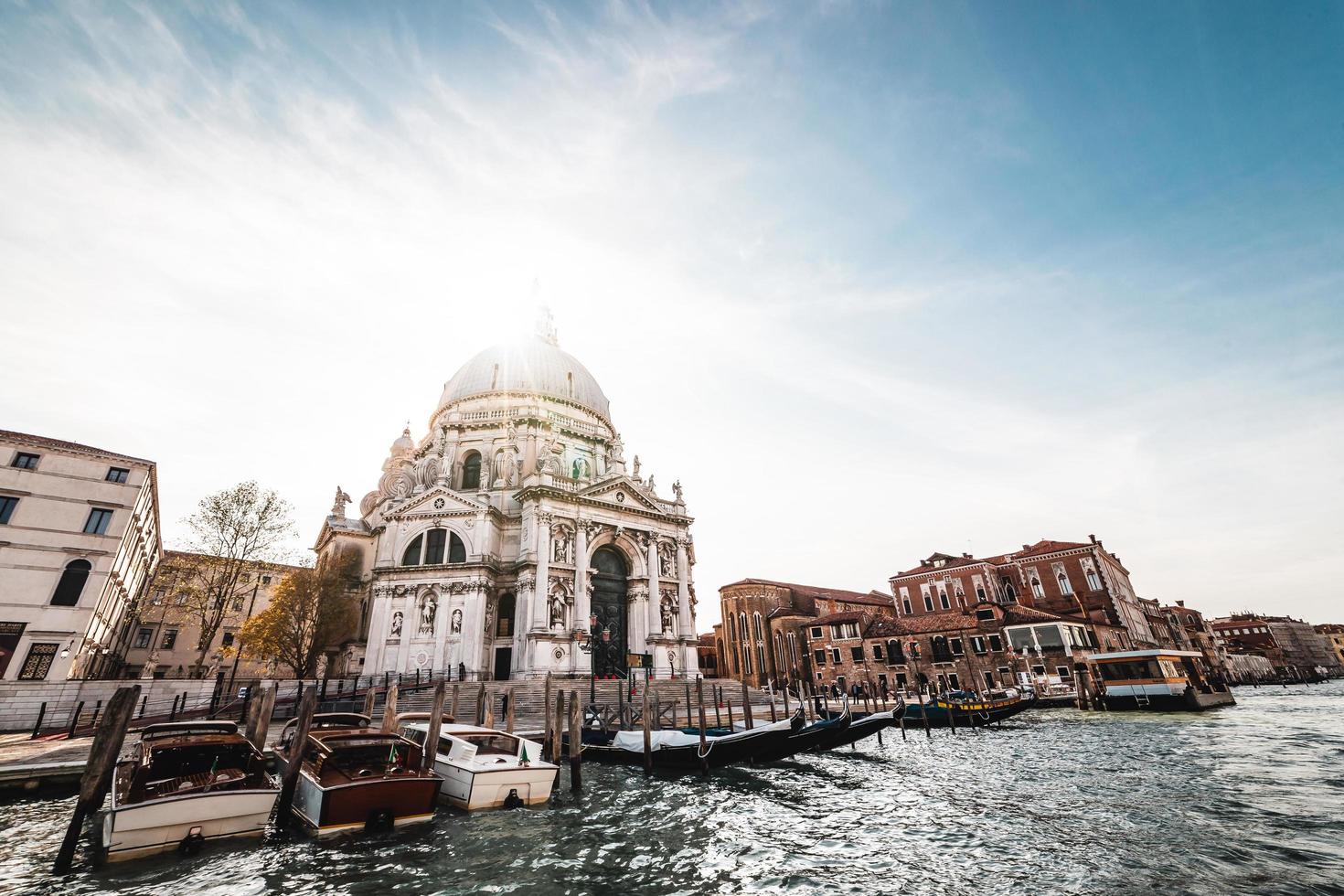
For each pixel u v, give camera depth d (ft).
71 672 103.65
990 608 195.31
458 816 50.11
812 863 39.65
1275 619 401.70
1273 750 76.95
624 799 56.29
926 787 60.85
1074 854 39.73
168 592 136.15
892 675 192.44
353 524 182.09
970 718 114.01
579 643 135.64
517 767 53.88
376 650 139.64
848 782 63.98
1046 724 116.47
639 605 152.66
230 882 36.11
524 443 176.45
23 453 108.99
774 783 63.41
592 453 191.21
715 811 52.26
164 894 34.40
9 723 83.56
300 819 46.44
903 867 38.52
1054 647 172.14
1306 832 42.42
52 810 50.75
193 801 41.09
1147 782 60.34
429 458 173.58
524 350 202.90
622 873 38.32
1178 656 150.71
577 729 61.16
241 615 173.68
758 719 103.09
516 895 35.14
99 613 114.11
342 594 158.71
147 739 46.85
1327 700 166.81
